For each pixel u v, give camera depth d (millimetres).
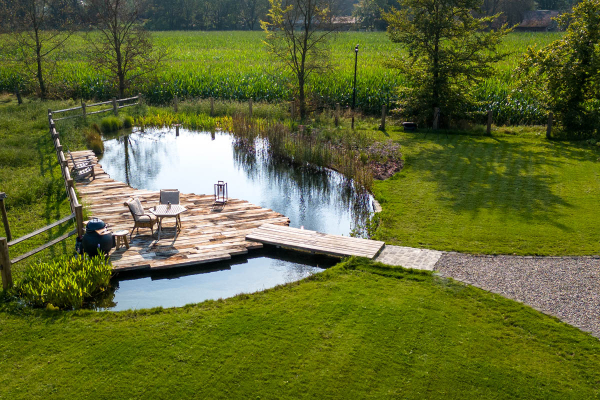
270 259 10406
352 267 9414
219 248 10516
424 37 23172
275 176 17234
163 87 31141
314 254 10594
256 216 12703
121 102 29094
